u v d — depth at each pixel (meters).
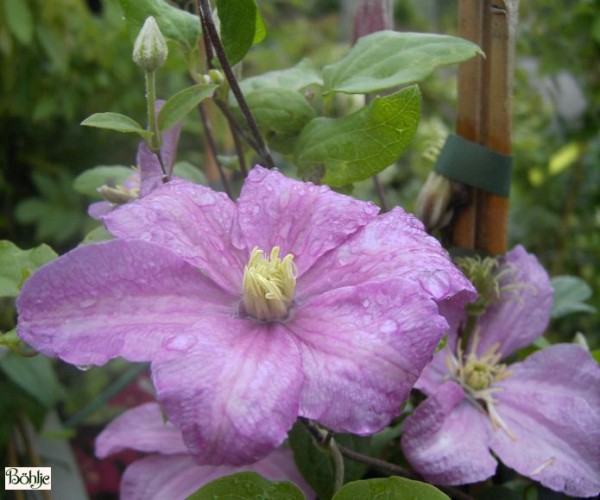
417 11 1.09
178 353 0.15
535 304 0.24
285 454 0.23
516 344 0.24
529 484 0.24
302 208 0.18
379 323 0.15
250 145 0.22
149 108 0.19
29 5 0.51
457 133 0.23
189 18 0.22
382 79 0.19
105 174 0.28
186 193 0.18
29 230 0.65
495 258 0.24
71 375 0.50
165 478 0.24
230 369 0.15
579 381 0.22
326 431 0.19
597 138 0.52
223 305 0.17
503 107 0.22
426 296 0.15
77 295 0.15
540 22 0.49
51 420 0.43
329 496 0.21
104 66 0.57
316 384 0.15
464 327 0.24
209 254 0.17
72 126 0.63
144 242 0.16
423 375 0.23
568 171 0.55
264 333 0.16
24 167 0.64
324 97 0.21
